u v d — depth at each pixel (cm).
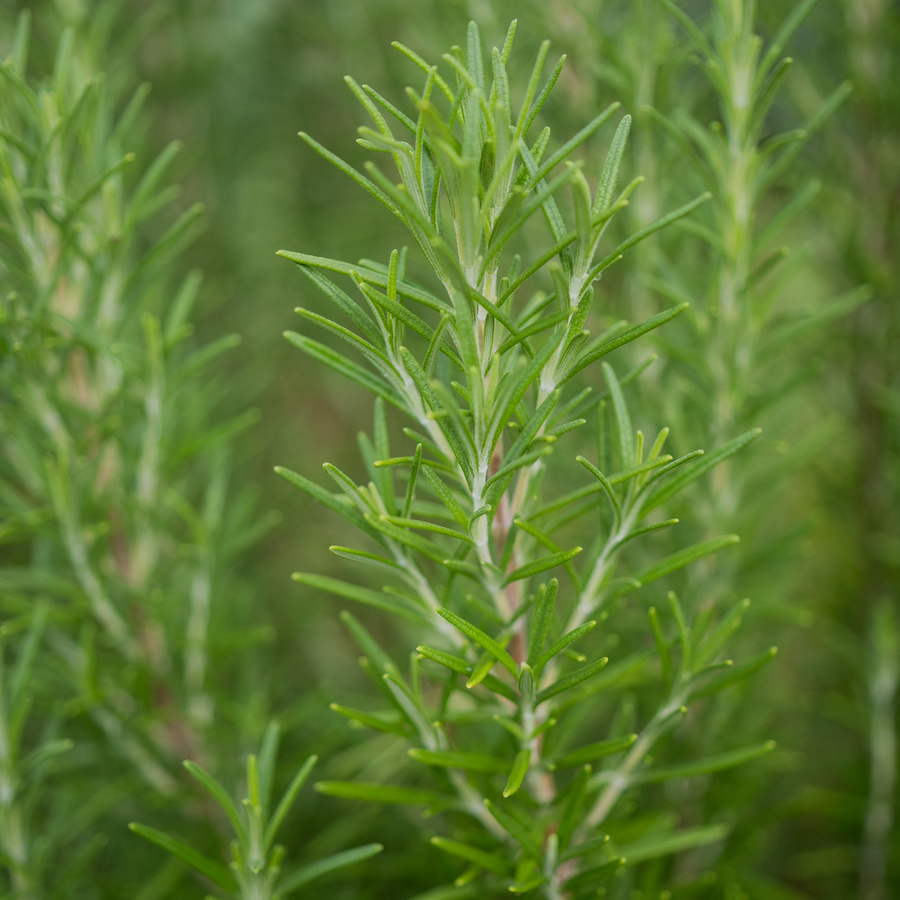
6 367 56
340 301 48
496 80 46
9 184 55
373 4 84
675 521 49
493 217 47
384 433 50
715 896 61
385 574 70
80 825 58
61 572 62
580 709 55
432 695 64
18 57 55
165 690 61
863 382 71
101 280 56
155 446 59
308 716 62
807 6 54
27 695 54
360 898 60
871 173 69
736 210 57
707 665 52
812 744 80
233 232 94
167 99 90
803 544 62
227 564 65
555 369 48
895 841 65
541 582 55
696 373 61
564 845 51
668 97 61
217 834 59
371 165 44
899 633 67
